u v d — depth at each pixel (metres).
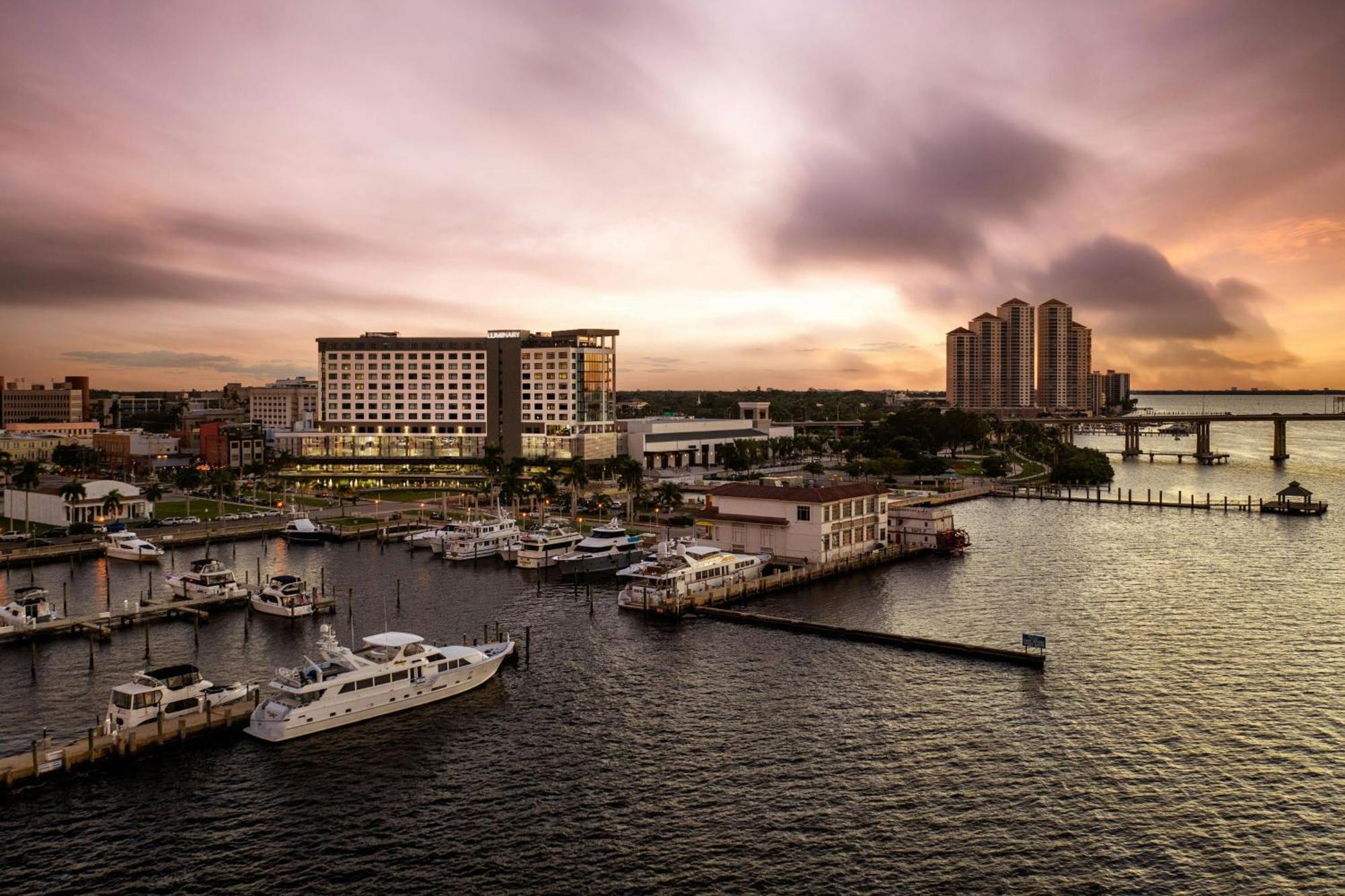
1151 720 76.19
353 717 77.38
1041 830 58.44
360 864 55.75
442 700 82.75
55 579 138.12
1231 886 52.34
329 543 170.00
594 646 99.50
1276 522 193.25
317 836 59.06
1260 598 119.06
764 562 137.38
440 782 66.50
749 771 67.38
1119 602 118.31
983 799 62.62
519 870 54.78
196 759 70.50
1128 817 59.97
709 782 65.75
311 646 100.38
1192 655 93.94
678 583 120.94
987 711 78.56
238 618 113.00
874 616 112.75
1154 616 110.44
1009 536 175.75
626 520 190.38
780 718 77.62
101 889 53.09
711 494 152.25
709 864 55.06
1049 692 83.19
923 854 55.88
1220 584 128.38
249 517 196.88
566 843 57.81
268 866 55.47
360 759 70.62
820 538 140.50
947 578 135.88
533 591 127.88
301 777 67.50
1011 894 51.69
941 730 74.56
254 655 96.81
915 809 61.34
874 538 154.50
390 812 62.12
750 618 109.50
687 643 100.44
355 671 78.12
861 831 58.53
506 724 77.19
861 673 89.44
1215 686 84.19
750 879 53.50
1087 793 63.28
